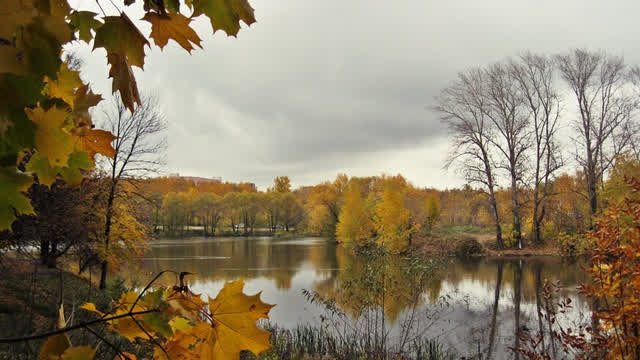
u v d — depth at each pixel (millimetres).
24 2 386
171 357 598
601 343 4438
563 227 28625
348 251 32312
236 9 659
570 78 27922
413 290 8977
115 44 606
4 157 405
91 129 605
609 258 4355
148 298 608
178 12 642
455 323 11359
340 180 55781
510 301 14398
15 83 389
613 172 11820
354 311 9586
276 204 72875
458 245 26812
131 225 16672
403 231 23609
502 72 31500
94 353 575
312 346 9711
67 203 10508
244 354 6828
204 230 72125
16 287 8016
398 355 8625
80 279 14219
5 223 406
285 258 32531
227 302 604
